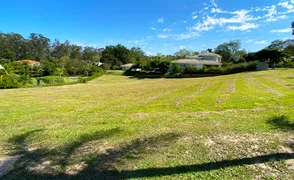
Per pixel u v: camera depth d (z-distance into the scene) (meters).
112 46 74.62
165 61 37.31
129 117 5.60
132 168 2.77
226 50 60.88
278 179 2.49
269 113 5.37
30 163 2.94
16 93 13.70
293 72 22.17
